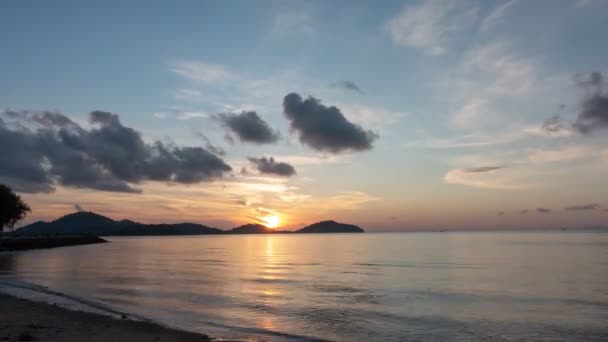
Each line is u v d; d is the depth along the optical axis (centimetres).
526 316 2850
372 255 10100
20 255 9912
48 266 6725
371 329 2466
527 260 7756
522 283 4566
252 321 2634
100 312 2747
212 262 8144
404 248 13562
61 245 16200
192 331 2305
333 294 3825
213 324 2517
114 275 5403
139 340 1925
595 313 2941
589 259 7781
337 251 12494
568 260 7606
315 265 7294
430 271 5975
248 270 6328
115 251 12638
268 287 4294
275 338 2214
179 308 3045
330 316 2819
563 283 4534
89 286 4238
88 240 19912
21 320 2305
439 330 2464
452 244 16200
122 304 3173
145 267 6775
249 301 3397
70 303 3064
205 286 4341
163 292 3859
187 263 7788
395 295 3753
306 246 17188
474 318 2780
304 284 4559
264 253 11806
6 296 3219
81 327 2172
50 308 2695
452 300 3491
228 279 5041
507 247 12938
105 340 1909
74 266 6794
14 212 12375
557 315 2881
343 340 2216
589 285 4356
